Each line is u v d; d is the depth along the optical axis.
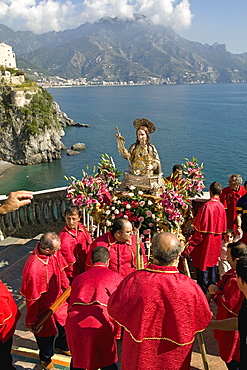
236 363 4.44
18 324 5.98
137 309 3.39
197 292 3.47
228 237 7.10
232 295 4.24
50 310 4.71
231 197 8.23
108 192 7.91
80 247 6.32
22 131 88.44
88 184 7.71
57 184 72.56
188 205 8.12
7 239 9.82
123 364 3.68
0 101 91.38
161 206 7.39
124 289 3.55
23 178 77.50
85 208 7.64
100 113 162.38
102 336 4.07
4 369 4.14
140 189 7.76
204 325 3.51
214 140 95.31
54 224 10.62
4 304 4.06
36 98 94.88
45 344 4.81
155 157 7.84
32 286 4.79
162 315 3.38
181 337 3.36
